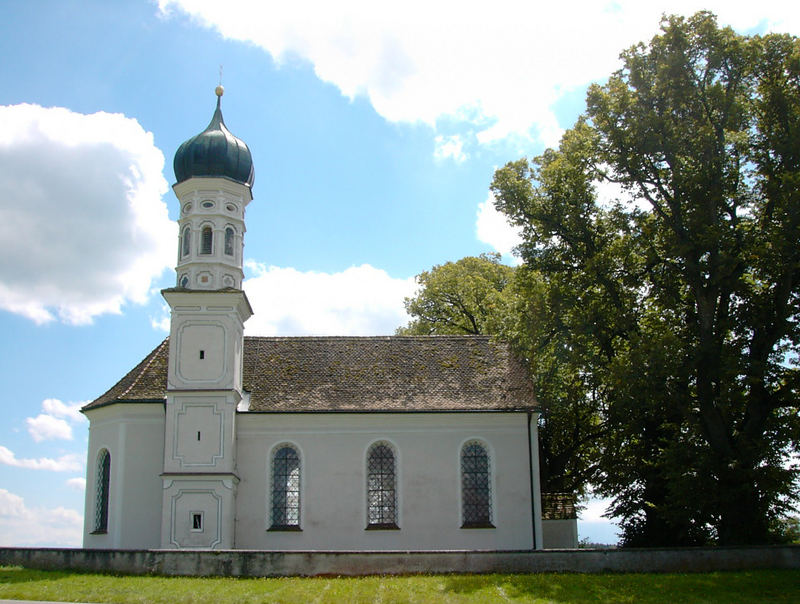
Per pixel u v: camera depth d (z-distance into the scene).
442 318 66.44
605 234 43.53
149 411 41.31
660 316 40.50
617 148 40.47
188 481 39.28
